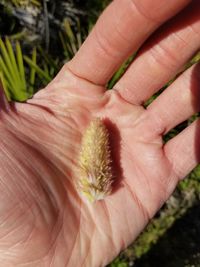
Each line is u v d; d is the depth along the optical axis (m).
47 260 0.11
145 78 0.11
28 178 0.11
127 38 0.11
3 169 0.10
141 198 0.12
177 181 0.12
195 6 0.10
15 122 0.11
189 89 0.11
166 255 0.20
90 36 0.11
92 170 0.11
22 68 0.15
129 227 0.11
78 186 0.11
